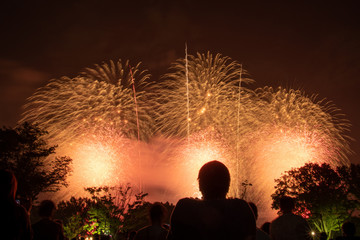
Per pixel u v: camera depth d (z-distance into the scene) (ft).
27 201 19.21
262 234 15.79
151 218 19.38
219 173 10.73
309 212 77.05
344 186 77.97
